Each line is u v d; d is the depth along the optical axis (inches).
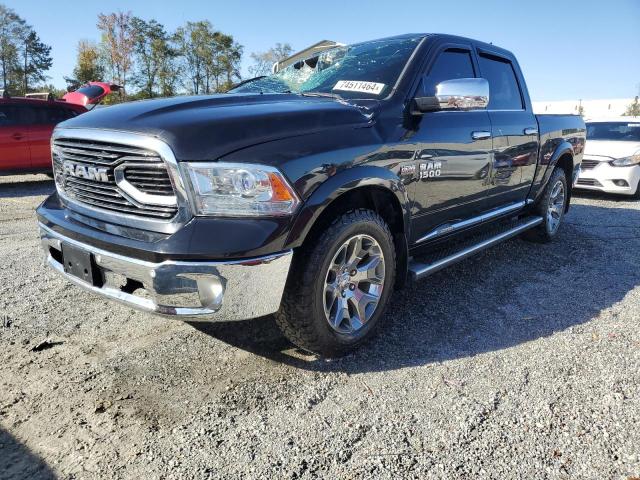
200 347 111.7
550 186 194.5
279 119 95.0
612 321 129.4
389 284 114.1
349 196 103.3
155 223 87.5
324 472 74.4
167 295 85.0
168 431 83.0
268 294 89.1
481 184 143.3
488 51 156.9
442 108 114.9
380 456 77.9
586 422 86.7
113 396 92.4
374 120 109.0
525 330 123.7
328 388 96.8
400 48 133.0
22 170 359.3
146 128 88.1
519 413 89.2
